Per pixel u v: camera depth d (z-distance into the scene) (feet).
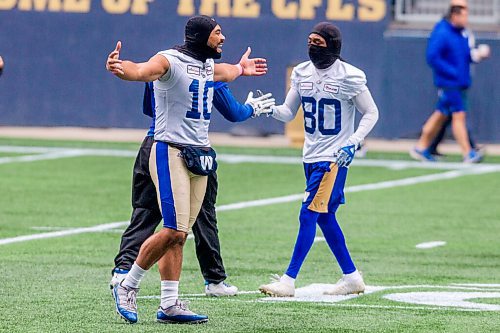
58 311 96.12
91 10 266.16
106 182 191.52
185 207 90.12
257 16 258.37
